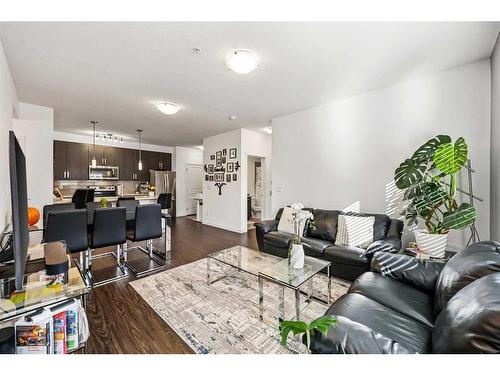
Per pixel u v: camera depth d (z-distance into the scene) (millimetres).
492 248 1369
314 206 3838
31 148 3217
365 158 3248
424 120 2736
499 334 688
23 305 1094
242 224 5246
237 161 5348
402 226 2746
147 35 1938
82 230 2471
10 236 1946
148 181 7336
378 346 829
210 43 2053
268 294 2361
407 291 1564
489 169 2340
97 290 2410
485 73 2350
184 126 5113
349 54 2232
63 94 3246
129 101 3529
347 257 2500
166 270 2969
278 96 3346
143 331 1753
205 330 1772
